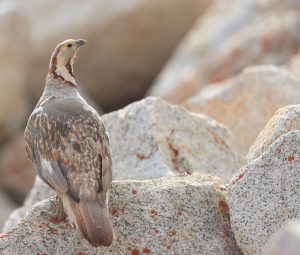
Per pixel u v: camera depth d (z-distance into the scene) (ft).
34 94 89.25
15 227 35.04
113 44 90.12
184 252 34.76
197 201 35.83
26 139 36.83
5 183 80.23
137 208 35.45
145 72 91.04
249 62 79.05
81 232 32.68
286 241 28.22
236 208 34.24
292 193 33.45
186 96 78.69
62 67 39.58
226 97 56.18
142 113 46.78
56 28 89.66
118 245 34.73
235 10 84.53
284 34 79.05
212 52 81.56
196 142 46.65
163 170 44.62
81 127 35.47
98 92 90.94
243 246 33.96
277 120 36.14
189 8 90.48
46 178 35.01
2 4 91.56
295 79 56.95
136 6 89.61
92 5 90.68
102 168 34.68
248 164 34.58
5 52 87.71
